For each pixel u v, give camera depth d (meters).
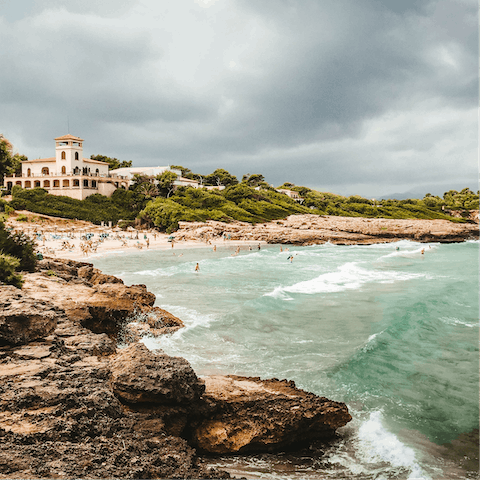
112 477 6.80
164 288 36.84
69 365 10.67
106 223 108.25
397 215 159.62
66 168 113.69
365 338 21.72
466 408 13.99
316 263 59.41
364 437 12.11
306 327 23.88
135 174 127.00
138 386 9.98
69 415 8.30
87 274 29.83
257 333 22.44
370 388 15.52
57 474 6.48
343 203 171.88
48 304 13.03
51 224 97.19
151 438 8.96
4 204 28.52
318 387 15.43
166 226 104.31
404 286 39.41
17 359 10.48
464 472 10.34
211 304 29.78
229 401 11.47
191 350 19.23
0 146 28.69
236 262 59.53
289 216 125.44
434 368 17.69
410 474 10.23
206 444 10.81
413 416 13.43
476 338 22.20
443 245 103.69
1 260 18.81
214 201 121.75
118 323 19.77
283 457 10.98
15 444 7.02
